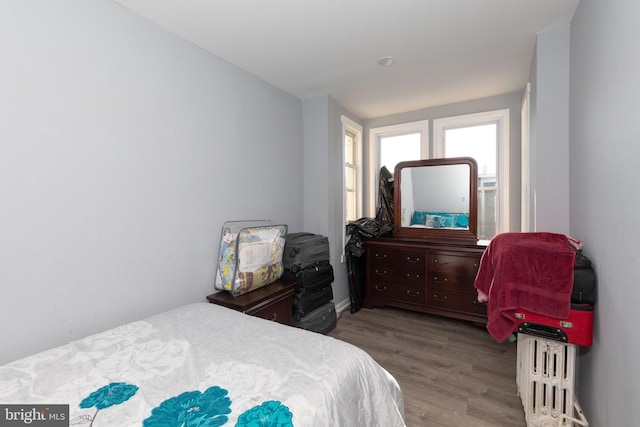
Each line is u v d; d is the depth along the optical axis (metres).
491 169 3.20
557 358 1.47
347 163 3.69
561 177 1.82
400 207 3.37
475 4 1.61
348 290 3.45
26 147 1.23
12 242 1.20
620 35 1.04
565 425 1.47
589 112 1.40
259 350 1.16
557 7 1.63
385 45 2.05
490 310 1.56
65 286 1.36
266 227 2.28
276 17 1.71
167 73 1.80
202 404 0.84
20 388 0.93
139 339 1.26
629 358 1.01
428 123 3.45
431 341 2.55
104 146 1.50
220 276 2.07
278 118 2.77
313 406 0.85
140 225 1.66
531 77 2.27
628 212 1.00
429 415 1.66
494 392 1.86
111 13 1.52
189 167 1.94
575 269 1.38
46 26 1.29
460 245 2.80
